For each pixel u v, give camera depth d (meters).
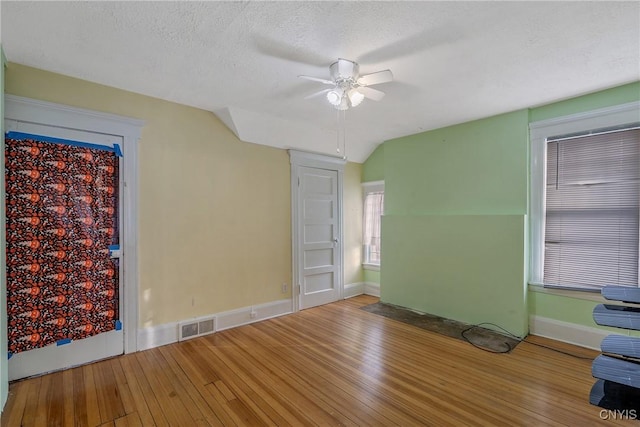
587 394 2.17
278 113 3.43
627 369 1.81
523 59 2.22
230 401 2.11
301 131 3.93
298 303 4.14
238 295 3.56
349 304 4.45
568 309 3.02
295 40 2.00
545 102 3.06
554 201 3.11
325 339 3.17
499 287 3.30
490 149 3.47
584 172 2.94
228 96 2.96
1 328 1.97
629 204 2.72
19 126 2.30
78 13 1.72
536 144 3.19
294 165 4.13
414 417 1.94
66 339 2.47
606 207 2.83
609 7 1.65
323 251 4.50
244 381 2.36
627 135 2.72
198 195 3.26
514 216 3.21
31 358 2.37
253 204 3.71
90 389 2.24
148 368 2.55
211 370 2.53
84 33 1.92
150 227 2.94
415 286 4.09
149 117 2.94
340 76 2.24
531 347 2.93
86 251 2.57
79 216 2.53
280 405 2.07
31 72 2.36
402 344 3.03
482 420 1.91
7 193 2.22
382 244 4.48
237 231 3.56
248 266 3.66
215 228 3.38
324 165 4.52
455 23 1.80
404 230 4.21
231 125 3.44
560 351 2.83
